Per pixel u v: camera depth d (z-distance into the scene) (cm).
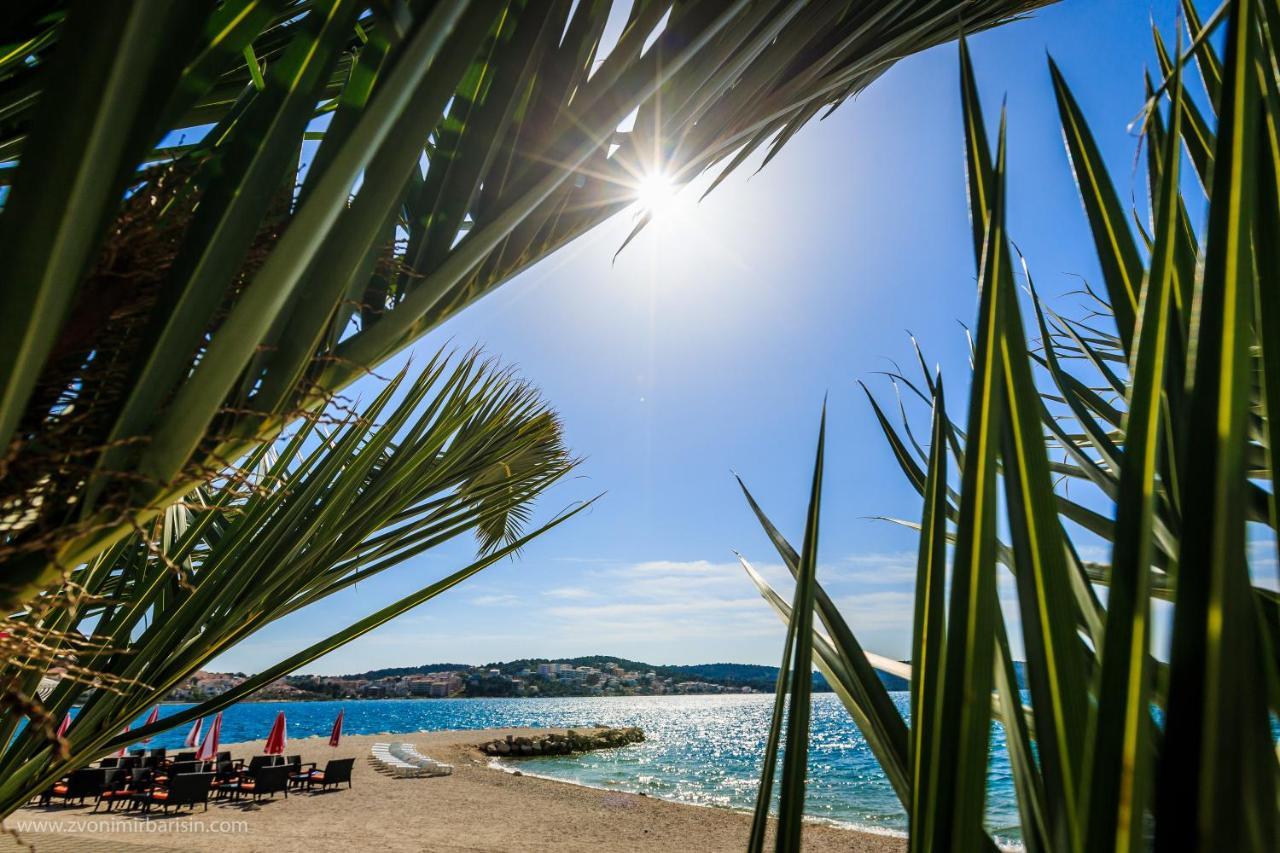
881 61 126
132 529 58
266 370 63
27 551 55
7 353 47
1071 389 92
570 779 3475
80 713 103
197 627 113
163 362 56
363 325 76
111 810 1452
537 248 96
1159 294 40
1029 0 117
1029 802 49
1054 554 45
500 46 81
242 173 59
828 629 71
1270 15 58
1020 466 47
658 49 80
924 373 95
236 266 58
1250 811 29
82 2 42
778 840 48
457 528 164
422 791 2170
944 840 41
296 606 130
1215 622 31
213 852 1121
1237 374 34
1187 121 86
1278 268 47
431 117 58
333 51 62
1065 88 78
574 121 80
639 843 1645
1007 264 48
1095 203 73
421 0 53
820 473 59
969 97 60
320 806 1759
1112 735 35
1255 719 30
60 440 58
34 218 44
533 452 192
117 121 45
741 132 104
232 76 119
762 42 88
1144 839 33
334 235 61
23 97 95
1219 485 33
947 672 43
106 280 67
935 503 50
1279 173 48
